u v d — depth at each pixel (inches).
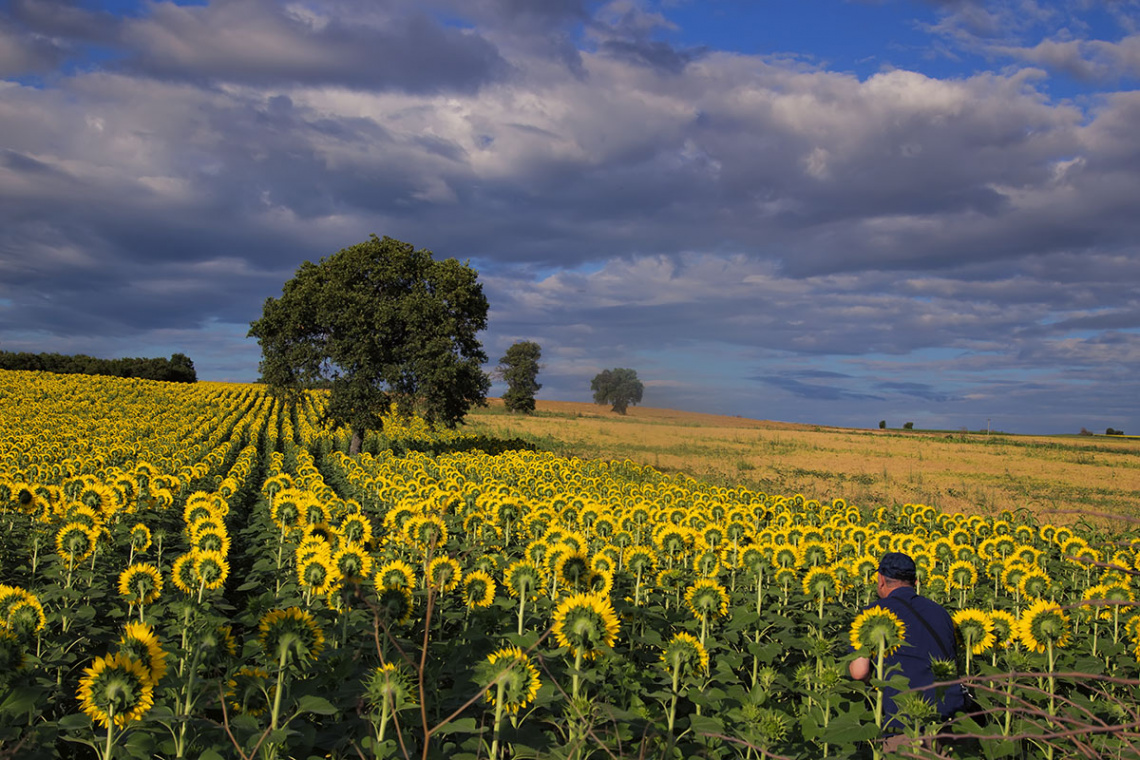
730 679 205.0
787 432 3255.4
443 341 1615.4
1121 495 1300.4
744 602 292.8
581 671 161.2
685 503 703.7
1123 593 272.5
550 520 400.8
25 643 199.2
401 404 1659.7
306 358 1609.3
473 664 219.3
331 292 1616.6
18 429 1382.9
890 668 191.2
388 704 148.9
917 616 210.7
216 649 178.1
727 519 496.7
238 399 2709.2
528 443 2095.2
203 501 449.4
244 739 156.6
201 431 1694.1
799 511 757.9
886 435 3275.1
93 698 144.0
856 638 188.4
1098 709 193.9
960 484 1435.8
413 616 246.7
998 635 213.2
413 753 155.3
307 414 2536.9
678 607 293.0
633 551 287.1
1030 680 207.6
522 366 4685.0
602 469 1193.4
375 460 1306.6
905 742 133.9
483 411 4677.7
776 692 223.0
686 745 183.2
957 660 240.1
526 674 150.9
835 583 281.9
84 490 426.6
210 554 265.9
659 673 210.1
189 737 165.2
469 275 1727.4
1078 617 269.9
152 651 149.1
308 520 368.5
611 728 160.9
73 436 1322.6
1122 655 256.5
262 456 1541.6
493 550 386.3
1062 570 416.5
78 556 323.3
